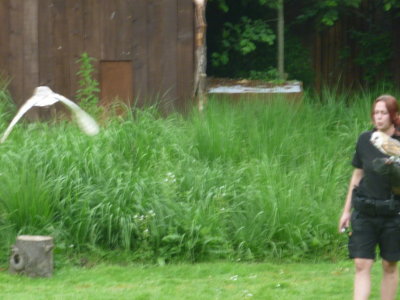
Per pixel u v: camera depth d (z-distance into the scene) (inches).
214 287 429.7
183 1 714.8
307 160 586.9
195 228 492.1
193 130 598.5
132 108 677.9
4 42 714.8
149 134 585.3
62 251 481.1
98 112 651.5
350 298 407.2
